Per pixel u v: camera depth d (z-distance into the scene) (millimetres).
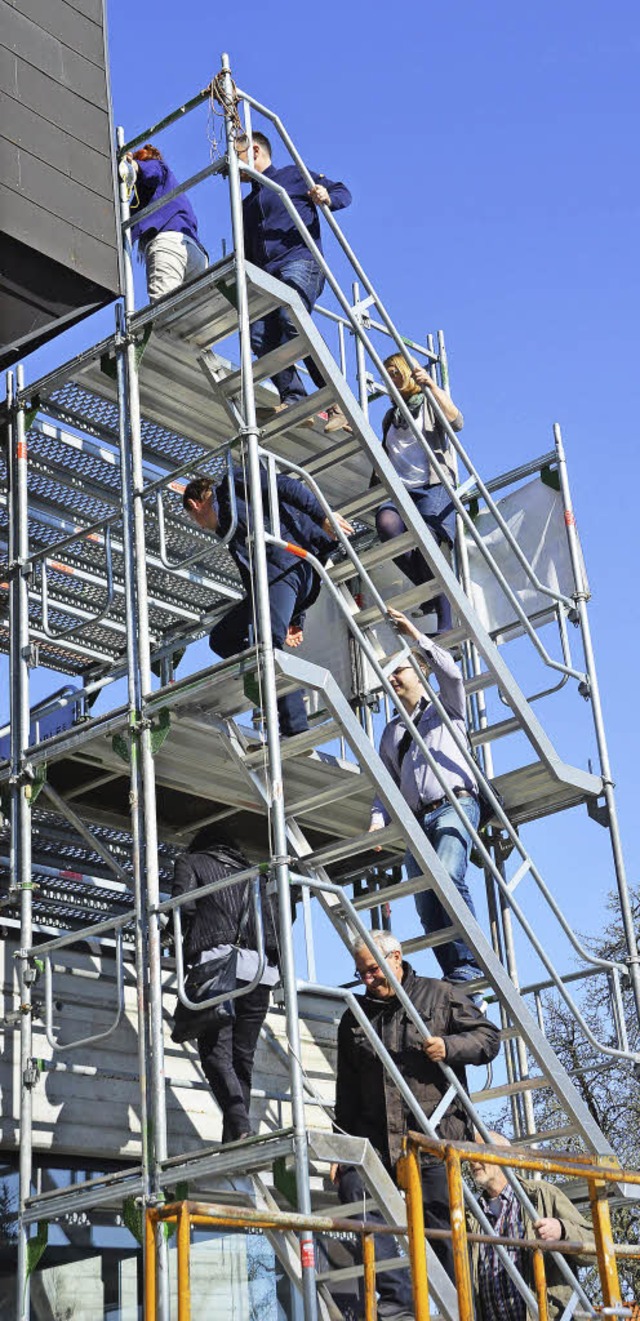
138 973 7934
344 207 9531
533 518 10461
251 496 7953
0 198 8883
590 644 10047
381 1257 7512
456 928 7984
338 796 8250
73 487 9883
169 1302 7996
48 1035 8359
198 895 7734
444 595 9352
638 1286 16016
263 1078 9773
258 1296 9305
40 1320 8430
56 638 9164
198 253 9758
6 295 9297
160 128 9430
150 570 10078
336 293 9070
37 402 9516
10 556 9383
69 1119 8773
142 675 8398
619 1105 18094
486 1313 7375
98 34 9945
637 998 9289
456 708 8719
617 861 9508
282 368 8914
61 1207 7918
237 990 7492
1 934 9227
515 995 8055
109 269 9305
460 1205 5742
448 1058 7430
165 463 10133
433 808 8531
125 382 8953
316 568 8109
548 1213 7473
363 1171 7316
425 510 9805
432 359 11398
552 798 9734
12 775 8906
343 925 8195
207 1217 6320
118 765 8969
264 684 7629
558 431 10492
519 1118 9703
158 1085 7707
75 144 9453
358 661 10625
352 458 9930
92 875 10523
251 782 8328
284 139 9164
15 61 9297
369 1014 7828
